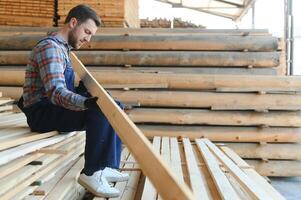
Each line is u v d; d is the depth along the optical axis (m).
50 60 2.42
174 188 1.16
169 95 5.36
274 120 5.26
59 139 2.62
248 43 5.70
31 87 2.62
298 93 5.28
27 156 2.19
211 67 5.73
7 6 6.29
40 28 5.91
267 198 2.33
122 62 5.68
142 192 2.61
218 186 2.65
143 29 5.90
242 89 5.30
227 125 5.39
